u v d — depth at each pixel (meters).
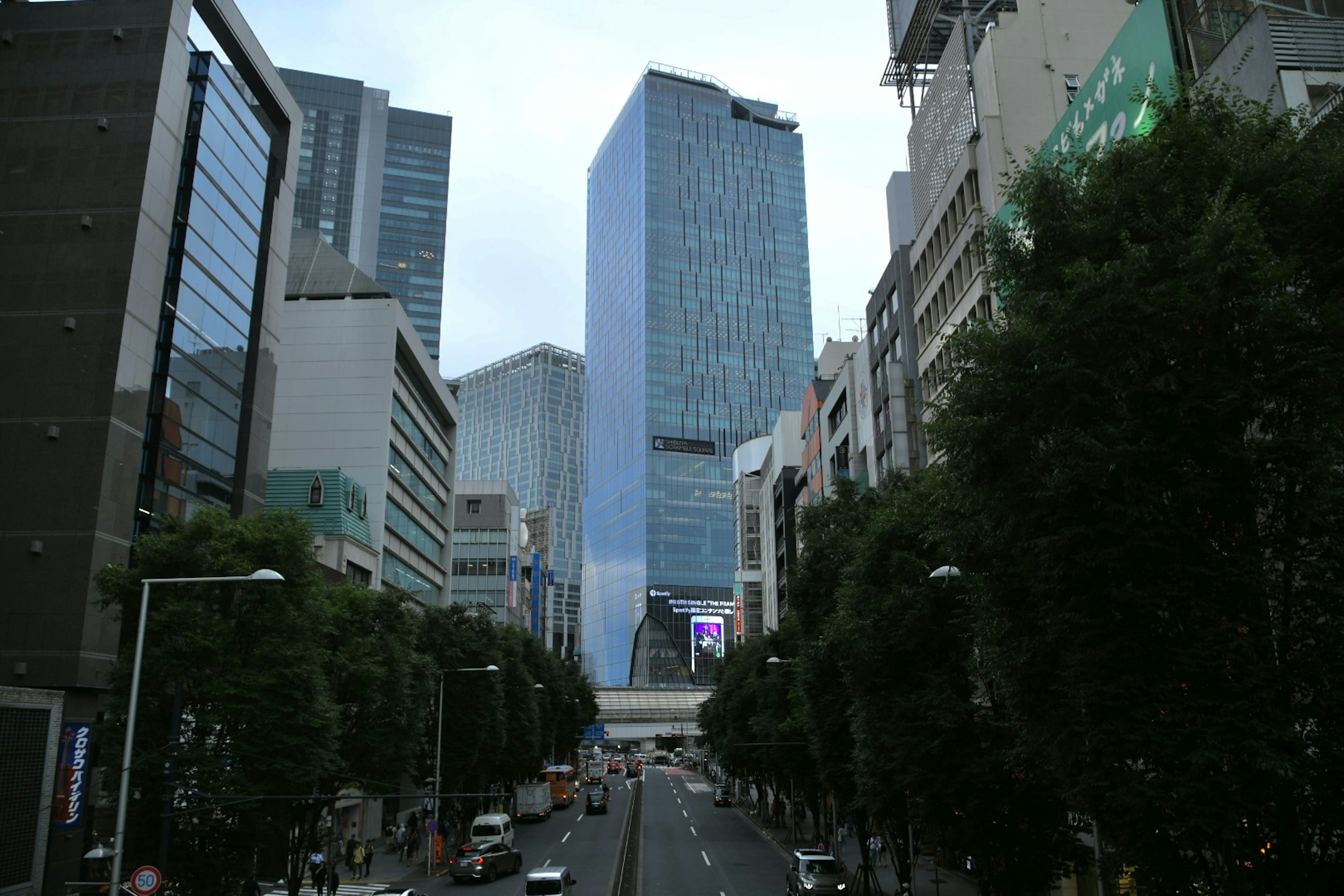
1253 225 13.18
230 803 25.11
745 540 153.00
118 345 37.81
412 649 41.28
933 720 26.14
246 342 50.38
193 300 44.19
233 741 26.25
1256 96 25.08
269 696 26.23
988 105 51.41
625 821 73.44
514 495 132.25
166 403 41.47
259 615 27.00
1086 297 14.43
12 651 34.50
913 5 62.62
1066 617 14.04
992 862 26.33
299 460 73.75
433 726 51.53
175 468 42.38
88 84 40.97
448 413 97.69
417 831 52.75
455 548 123.94
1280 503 13.87
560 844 57.94
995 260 17.14
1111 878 16.42
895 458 59.53
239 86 51.25
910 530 28.36
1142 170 15.51
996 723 25.55
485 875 42.84
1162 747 13.06
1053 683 16.06
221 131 47.53
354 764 36.88
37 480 36.25
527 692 65.31
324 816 39.12
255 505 49.94
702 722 108.62
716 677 94.12
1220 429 13.44
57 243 38.97
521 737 64.06
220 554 27.34
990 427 15.34
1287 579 13.49
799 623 38.88
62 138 40.28
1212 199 14.31
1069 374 14.27
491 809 69.88
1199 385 13.62
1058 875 26.23
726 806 87.31
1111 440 13.67
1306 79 24.11
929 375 57.91
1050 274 16.00
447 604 99.12
